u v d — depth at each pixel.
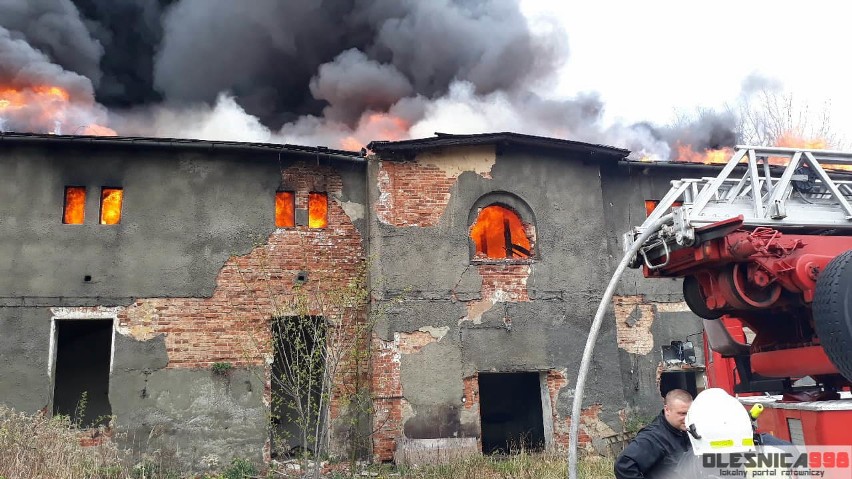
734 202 6.22
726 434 3.64
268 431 10.77
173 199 11.32
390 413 10.86
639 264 6.49
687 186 6.80
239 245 11.41
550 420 11.46
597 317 4.91
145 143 11.16
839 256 5.08
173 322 10.83
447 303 11.47
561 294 12.02
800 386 6.55
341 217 12.08
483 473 9.48
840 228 6.19
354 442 10.54
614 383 11.91
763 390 7.02
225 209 11.49
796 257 5.56
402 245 11.57
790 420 5.16
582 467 9.41
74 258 10.71
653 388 12.76
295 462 10.84
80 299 10.57
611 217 13.38
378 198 11.71
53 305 10.47
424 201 11.85
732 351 7.36
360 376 11.29
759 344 6.40
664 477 3.83
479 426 11.12
